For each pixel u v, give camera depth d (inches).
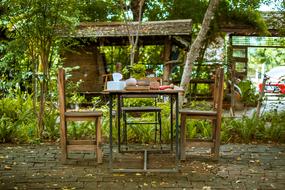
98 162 199.8
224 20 499.2
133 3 550.6
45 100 272.5
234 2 500.4
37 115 257.1
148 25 459.2
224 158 210.2
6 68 297.9
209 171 187.2
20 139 247.6
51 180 173.9
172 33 441.4
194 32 520.1
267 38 546.0
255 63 874.8
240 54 542.9
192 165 197.2
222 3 489.1
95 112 202.8
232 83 389.7
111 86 185.0
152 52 515.2
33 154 217.3
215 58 529.7
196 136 256.4
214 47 529.7
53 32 253.4
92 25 461.4
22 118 271.7
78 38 436.5
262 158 210.4
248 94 454.0
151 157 211.5
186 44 466.3
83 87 482.9
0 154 217.0
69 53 480.7
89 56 481.4
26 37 252.5
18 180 173.5
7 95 335.6
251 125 256.7
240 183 170.4
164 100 353.4
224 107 427.2
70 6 256.7
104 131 258.2
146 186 166.4
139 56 515.2
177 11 536.7
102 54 477.4
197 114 201.8
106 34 445.1
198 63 477.1
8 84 311.3
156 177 178.9
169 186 166.2
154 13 556.7
